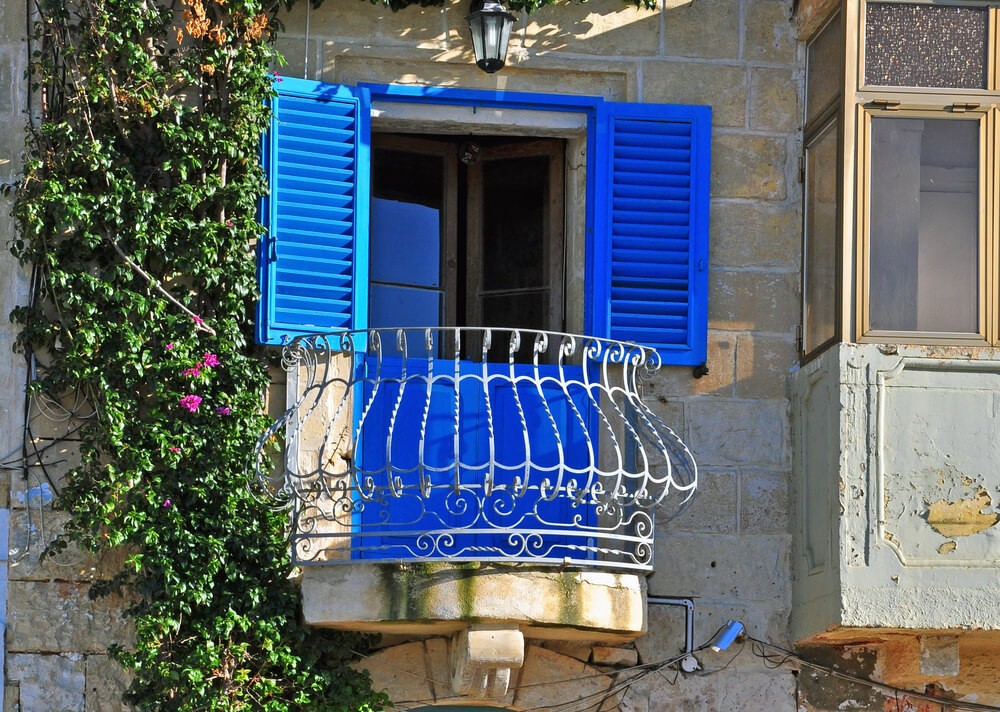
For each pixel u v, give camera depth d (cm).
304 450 1540
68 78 1549
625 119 1636
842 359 1479
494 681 1487
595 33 1645
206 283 1534
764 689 1563
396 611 1438
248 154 1555
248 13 1562
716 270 1627
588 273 1623
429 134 1698
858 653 1575
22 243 1523
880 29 1536
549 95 1641
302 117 1588
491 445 1436
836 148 1543
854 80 1528
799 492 1572
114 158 1537
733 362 1612
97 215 1521
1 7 1580
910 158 1522
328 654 1510
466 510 1545
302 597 1459
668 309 1616
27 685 1490
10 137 1562
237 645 1478
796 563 1572
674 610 1568
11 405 1526
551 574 1453
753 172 1642
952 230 1515
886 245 1510
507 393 1577
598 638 1531
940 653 1506
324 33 1614
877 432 1469
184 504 1502
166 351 1513
